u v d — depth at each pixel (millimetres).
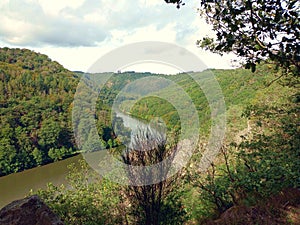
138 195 4922
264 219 4293
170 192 5207
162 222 5098
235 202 5352
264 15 2543
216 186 5434
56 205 5383
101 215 5344
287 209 4332
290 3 2373
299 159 4199
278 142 4730
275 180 4246
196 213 5926
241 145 5062
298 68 2746
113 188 5602
